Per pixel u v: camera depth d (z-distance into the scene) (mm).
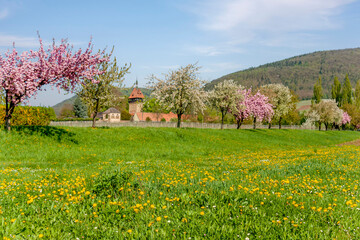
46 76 23453
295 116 79625
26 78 22672
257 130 55750
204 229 4781
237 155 25312
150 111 154625
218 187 7469
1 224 4848
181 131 37125
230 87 53344
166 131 35156
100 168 14023
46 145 22109
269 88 69438
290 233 4617
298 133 62500
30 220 5191
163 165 15945
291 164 14055
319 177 10344
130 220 5375
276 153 24984
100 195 6797
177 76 44156
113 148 25234
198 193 6672
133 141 29000
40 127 24953
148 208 5801
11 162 17156
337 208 5832
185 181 8500
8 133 21922
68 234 4688
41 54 23094
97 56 25875
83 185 8406
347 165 14062
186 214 5402
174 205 6023
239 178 9945
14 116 30375
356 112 118062
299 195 7059
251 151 30953
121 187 7160
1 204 6211
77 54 25047
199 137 36562
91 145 25344
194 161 19984
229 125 72125
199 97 45719
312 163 13602
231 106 52719
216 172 12188
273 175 10789
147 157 22953
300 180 9445
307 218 5336
